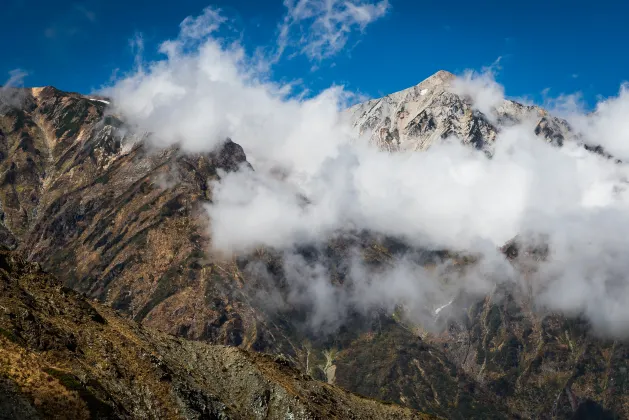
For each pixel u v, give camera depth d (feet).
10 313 420.77
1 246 511.40
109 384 422.00
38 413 345.72
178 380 477.77
